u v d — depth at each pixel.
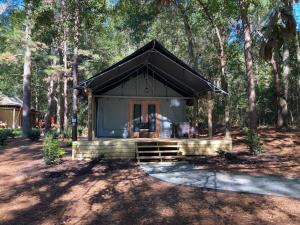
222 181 10.05
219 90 15.96
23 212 7.93
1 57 23.56
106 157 14.34
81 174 11.30
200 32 26.53
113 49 28.23
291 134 19.62
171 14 24.22
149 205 8.04
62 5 22.17
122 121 18.72
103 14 21.50
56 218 7.48
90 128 15.32
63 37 24.14
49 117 30.36
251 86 16.53
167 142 15.02
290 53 28.94
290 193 8.63
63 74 28.38
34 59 26.86
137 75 18.75
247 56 16.55
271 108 33.25
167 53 15.09
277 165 12.34
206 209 7.64
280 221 6.81
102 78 15.90
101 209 7.93
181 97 19.03
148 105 18.92
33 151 17.03
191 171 11.67
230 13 19.20
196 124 18.97
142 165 12.92
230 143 15.46
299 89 28.81
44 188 9.79
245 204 7.87
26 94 25.27
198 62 29.98
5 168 12.80
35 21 23.00
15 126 40.50
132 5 22.06
